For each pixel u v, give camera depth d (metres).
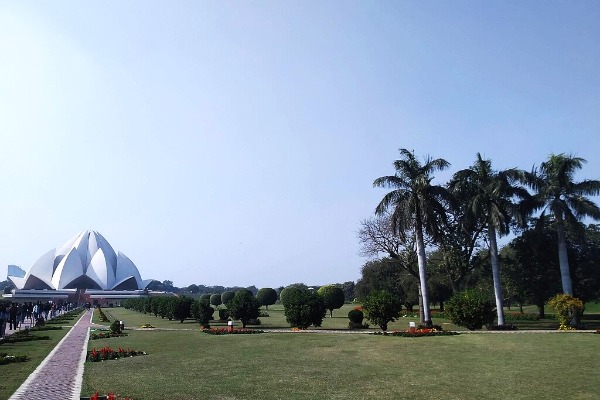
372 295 27.27
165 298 50.03
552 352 16.11
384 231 40.38
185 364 15.43
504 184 30.94
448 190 32.88
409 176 31.84
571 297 28.77
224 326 35.59
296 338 22.86
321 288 48.94
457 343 19.16
